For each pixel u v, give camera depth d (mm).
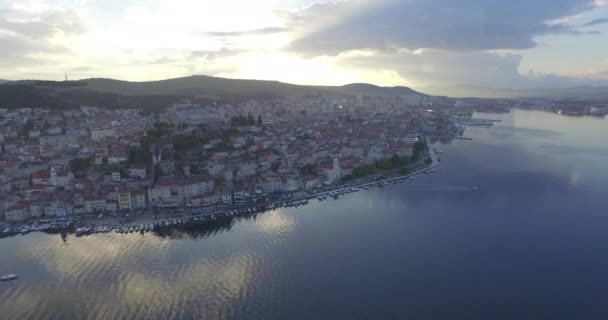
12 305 196250
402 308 191875
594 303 195000
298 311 190250
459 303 195750
